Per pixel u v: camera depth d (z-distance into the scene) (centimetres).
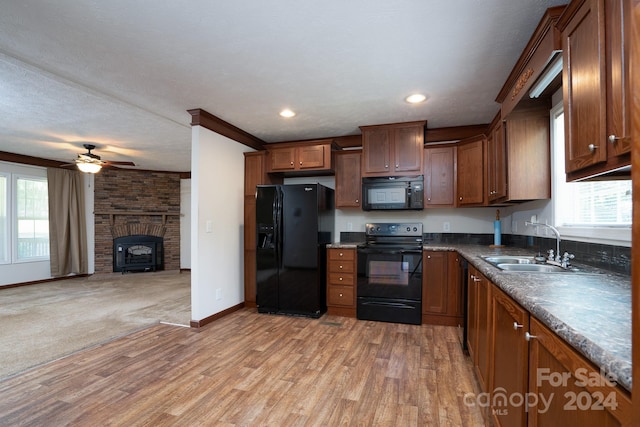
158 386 216
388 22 180
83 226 629
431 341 294
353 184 397
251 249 408
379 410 190
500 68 234
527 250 295
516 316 128
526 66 190
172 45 205
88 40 200
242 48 209
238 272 402
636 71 56
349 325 339
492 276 166
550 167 238
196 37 196
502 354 150
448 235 398
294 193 372
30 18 177
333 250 373
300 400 200
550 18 149
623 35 98
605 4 108
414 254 341
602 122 109
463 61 224
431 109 320
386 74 245
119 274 651
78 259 618
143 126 379
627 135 96
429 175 369
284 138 434
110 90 276
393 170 367
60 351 272
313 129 391
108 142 454
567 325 86
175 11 171
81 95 287
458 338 301
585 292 125
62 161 594
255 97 291
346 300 369
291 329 327
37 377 228
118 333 316
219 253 365
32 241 571
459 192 358
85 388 213
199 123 328
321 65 231
